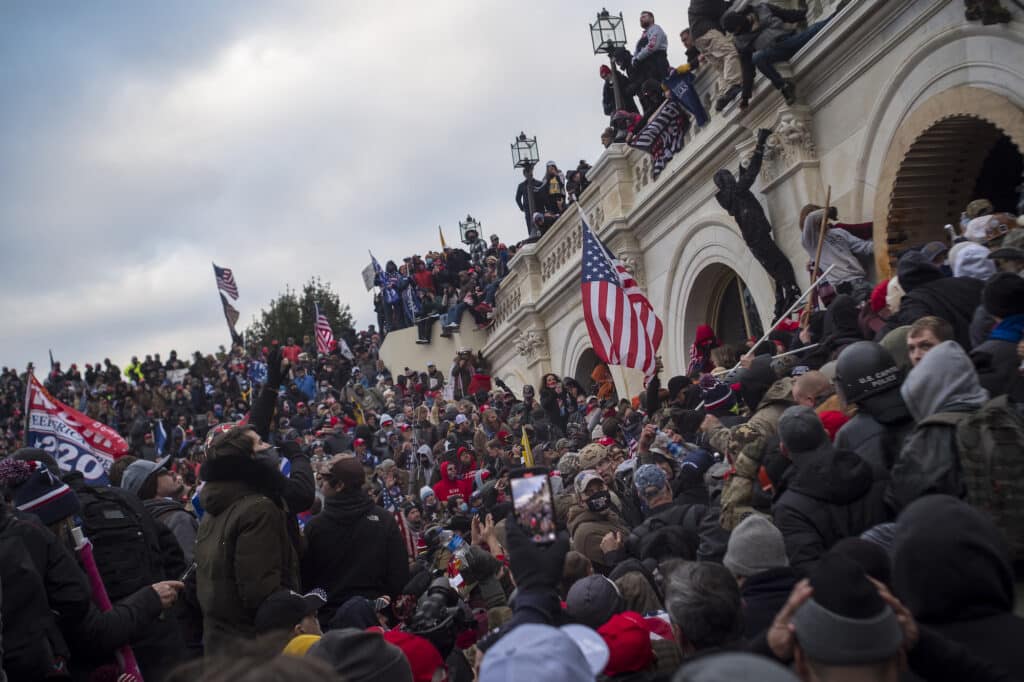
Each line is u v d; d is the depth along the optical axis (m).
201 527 4.67
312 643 3.77
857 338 6.64
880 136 9.20
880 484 3.77
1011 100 7.62
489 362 23.23
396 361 26.05
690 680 1.62
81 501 4.88
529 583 2.83
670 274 14.02
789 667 2.45
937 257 7.08
